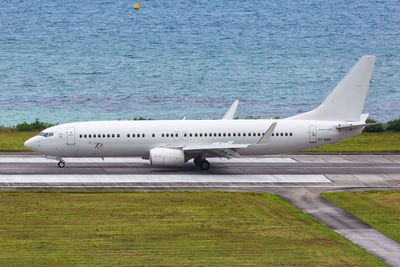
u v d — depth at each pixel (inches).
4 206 7209.6
